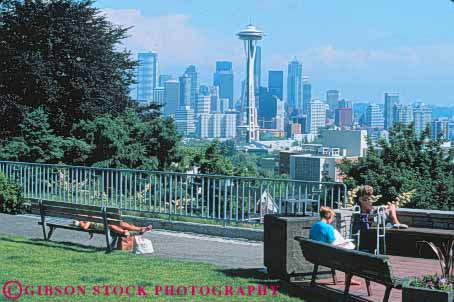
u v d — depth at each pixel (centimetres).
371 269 1017
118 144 3161
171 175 1917
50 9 3750
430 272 1321
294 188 1709
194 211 1870
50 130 3269
